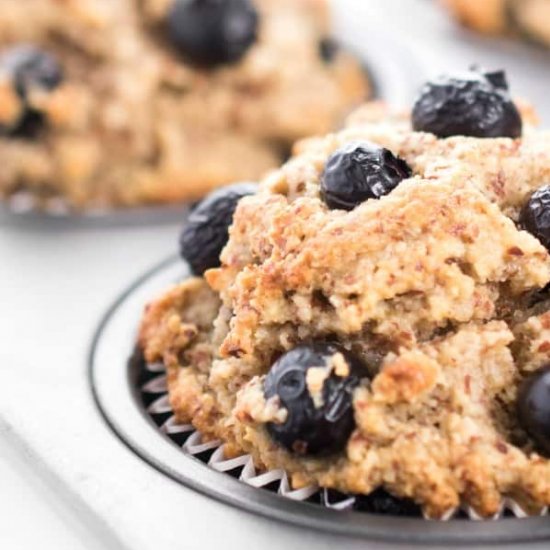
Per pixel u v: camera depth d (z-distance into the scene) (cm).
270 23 36
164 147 34
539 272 23
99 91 34
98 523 23
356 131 25
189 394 25
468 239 23
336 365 23
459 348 23
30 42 34
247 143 35
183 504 23
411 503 23
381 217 23
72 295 28
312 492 23
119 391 25
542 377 23
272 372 23
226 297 25
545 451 23
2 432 25
